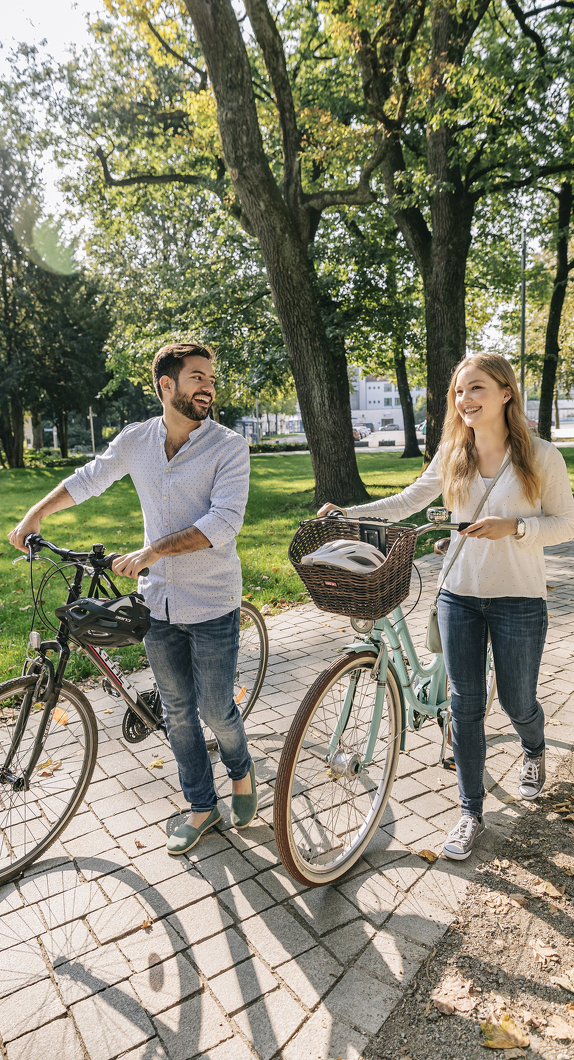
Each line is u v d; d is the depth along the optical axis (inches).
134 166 534.3
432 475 107.1
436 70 364.2
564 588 253.6
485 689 99.2
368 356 666.8
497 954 81.3
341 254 573.6
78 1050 71.4
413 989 76.8
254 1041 71.5
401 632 109.9
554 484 90.8
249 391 613.3
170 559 95.3
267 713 153.3
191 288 613.0
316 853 98.5
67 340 1162.6
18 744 98.5
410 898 91.6
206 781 107.7
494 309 802.8
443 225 422.0
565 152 426.6
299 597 253.9
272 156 510.3
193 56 452.8
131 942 86.0
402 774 123.7
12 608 247.3
